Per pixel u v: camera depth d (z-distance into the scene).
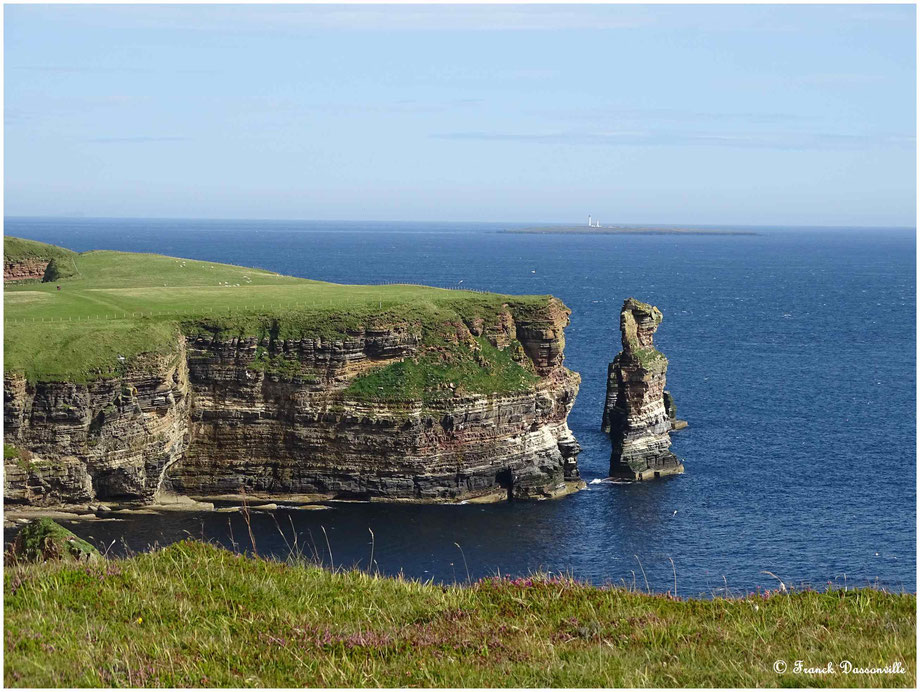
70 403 75.06
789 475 91.00
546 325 91.56
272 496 83.62
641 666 21.39
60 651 21.33
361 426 84.06
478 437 86.12
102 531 71.81
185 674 20.55
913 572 65.19
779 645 22.72
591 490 87.62
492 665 21.48
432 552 69.38
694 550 70.25
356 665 21.42
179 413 82.44
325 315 86.88
